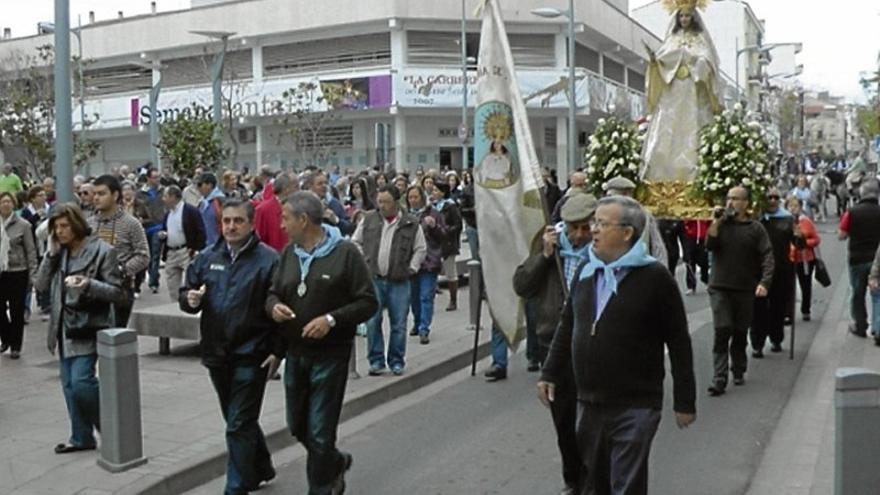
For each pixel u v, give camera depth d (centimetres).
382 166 2934
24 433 859
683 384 525
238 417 681
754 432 890
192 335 1179
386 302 1116
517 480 758
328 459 653
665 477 758
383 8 4525
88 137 4925
